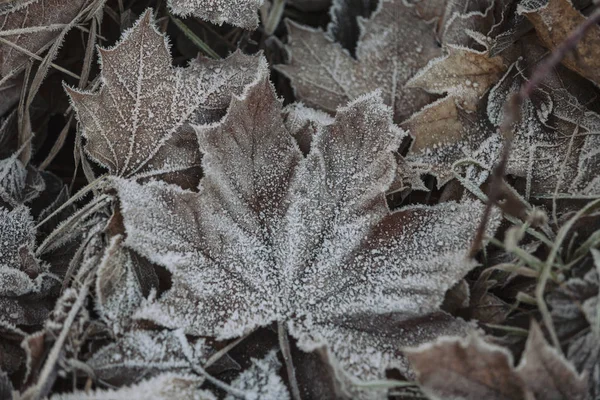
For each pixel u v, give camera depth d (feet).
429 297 1.87
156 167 1.96
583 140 1.96
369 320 1.88
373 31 2.06
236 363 1.88
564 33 1.92
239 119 1.92
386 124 1.93
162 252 1.88
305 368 1.87
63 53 2.05
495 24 2.01
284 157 1.93
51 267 1.96
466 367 1.79
